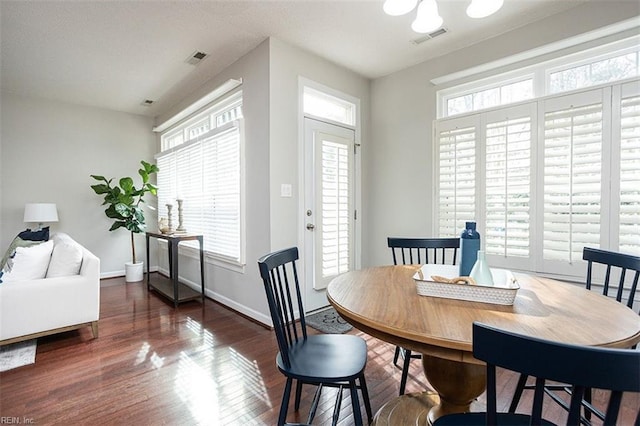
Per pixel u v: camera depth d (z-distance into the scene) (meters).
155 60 3.26
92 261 2.66
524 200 2.61
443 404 1.60
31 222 4.28
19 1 2.28
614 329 0.99
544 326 1.01
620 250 2.19
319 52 3.11
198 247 4.04
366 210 3.79
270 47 2.83
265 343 2.58
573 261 2.38
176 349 2.46
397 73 3.54
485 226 2.82
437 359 1.56
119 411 1.71
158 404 1.77
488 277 1.35
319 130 3.24
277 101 2.89
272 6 2.38
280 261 1.61
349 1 2.33
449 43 2.92
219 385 1.97
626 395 1.85
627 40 2.20
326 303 3.36
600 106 2.27
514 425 0.96
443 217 3.11
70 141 4.64
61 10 2.39
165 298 3.86
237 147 3.26
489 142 2.80
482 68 2.84
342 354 1.48
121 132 5.07
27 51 3.03
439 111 3.20
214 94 3.51
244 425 1.61
